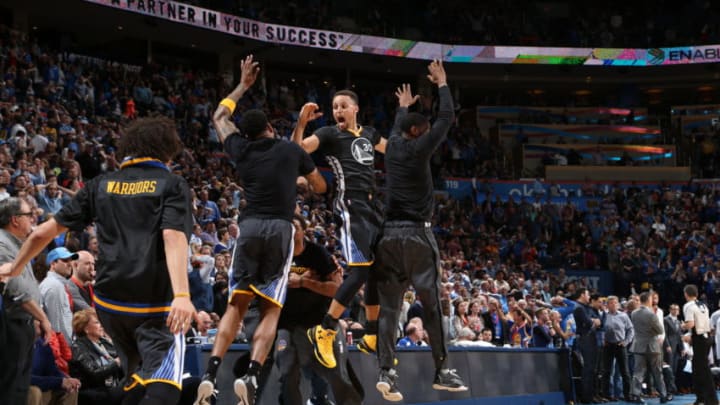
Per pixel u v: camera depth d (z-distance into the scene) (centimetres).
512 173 3131
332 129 562
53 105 1844
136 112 2144
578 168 3084
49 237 436
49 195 1154
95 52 2727
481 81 3325
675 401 1458
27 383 557
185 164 1811
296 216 588
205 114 2331
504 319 1420
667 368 1503
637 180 3075
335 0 3131
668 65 3128
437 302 545
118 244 425
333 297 577
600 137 3303
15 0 2298
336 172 555
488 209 2708
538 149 3212
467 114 3381
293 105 2833
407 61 3034
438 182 2811
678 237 2617
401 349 984
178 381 415
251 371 482
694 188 2984
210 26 2447
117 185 436
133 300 420
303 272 612
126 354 440
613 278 2478
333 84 3216
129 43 2730
